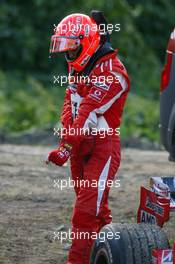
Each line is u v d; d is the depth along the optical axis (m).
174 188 14.31
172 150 21.47
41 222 19.38
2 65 53.06
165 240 13.16
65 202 21.36
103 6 52.69
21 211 20.34
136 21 59.31
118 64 14.56
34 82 47.44
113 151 14.81
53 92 47.75
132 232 13.16
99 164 14.73
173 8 61.22
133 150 32.62
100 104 14.41
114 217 19.94
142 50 53.91
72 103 15.03
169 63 21.14
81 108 14.45
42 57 53.50
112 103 14.52
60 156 14.51
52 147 32.78
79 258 14.77
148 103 45.72
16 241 17.88
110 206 21.00
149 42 59.69
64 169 25.88
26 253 17.11
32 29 53.50
